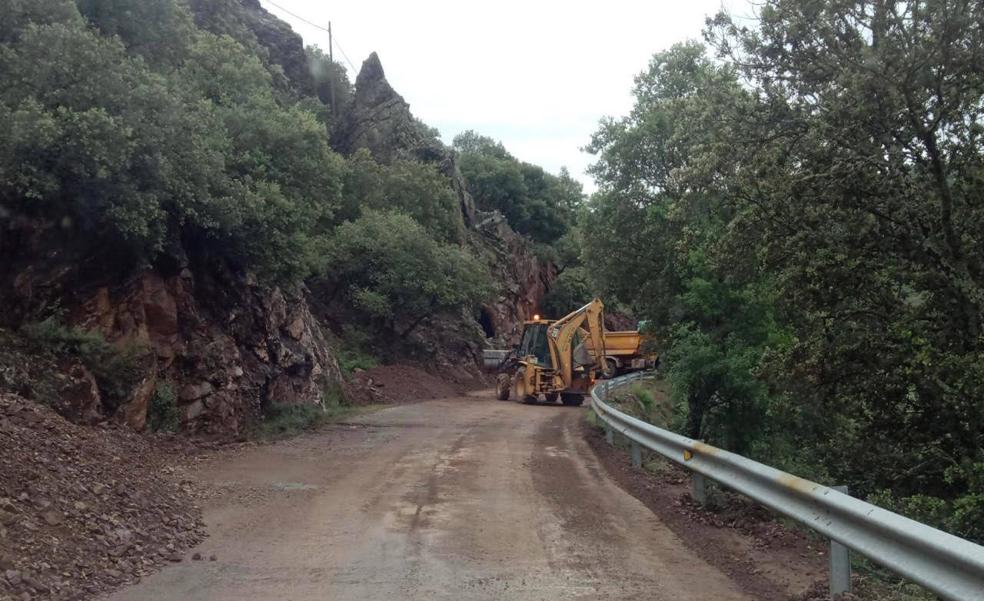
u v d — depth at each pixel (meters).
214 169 15.59
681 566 6.88
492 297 46.06
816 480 15.84
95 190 12.45
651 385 35.19
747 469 7.76
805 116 13.03
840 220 12.78
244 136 21.48
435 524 8.28
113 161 12.09
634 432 13.04
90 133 11.84
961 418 13.11
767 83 13.20
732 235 13.86
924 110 12.30
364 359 34.84
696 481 9.69
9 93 12.21
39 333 11.98
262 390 18.47
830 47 12.42
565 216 76.31
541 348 31.89
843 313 13.26
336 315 37.31
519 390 31.91
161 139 13.34
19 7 13.28
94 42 13.16
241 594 5.86
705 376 17.55
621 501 9.87
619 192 27.92
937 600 6.25
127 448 11.17
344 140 52.50
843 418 16.41
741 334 17.28
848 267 12.62
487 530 8.06
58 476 7.52
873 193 12.38
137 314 14.15
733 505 9.34
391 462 12.88
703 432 18.75
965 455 13.06
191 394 15.16
